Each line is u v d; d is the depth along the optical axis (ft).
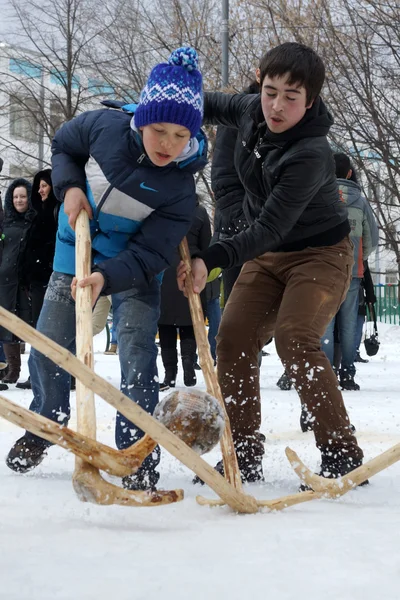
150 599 6.18
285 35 58.13
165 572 6.91
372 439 16.87
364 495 11.18
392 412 21.13
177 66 10.72
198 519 9.15
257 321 12.93
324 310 12.53
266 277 13.15
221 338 12.91
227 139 15.01
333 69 53.21
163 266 11.45
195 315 11.21
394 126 52.95
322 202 12.67
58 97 73.31
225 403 12.71
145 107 10.74
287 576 6.84
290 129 11.97
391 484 12.17
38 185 25.52
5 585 6.48
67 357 7.51
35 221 25.85
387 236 56.65
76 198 11.50
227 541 8.06
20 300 28.43
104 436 17.08
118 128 11.41
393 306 68.64
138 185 11.28
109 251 11.70
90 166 11.62
